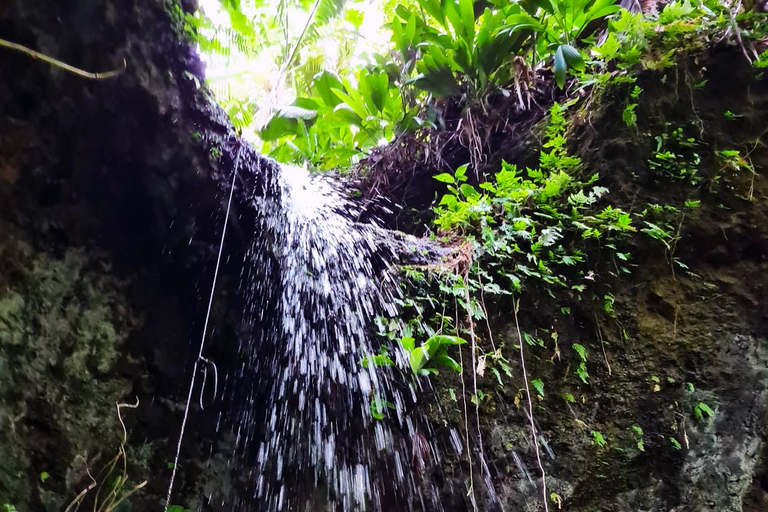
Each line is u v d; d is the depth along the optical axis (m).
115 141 1.77
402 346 1.96
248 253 2.14
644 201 2.10
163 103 1.78
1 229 1.68
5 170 1.65
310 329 2.25
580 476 1.89
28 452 1.75
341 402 2.07
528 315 2.07
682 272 2.05
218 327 2.09
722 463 1.87
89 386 1.84
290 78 3.59
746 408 1.90
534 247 2.05
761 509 1.84
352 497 1.95
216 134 2.00
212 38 2.07
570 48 2.34
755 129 2.12
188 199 1.94
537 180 2.30
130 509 1.84
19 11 1.52
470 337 2.03
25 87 1.60
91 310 1.85
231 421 2.10
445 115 2.92
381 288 2.18
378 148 2.99
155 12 1.74
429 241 2.37
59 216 1.77
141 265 1.95
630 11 2.56
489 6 2.84
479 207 2.20
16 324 1.73
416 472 1.91
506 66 2.65
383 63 3.05
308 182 2.82
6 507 1.68
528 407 1.95
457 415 1.92
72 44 1.60
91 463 1.81
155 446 1.93
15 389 1.73
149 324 1.97
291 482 2.03
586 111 2.30
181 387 2.01
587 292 2.06
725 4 2.30
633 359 1.98
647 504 1.86
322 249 2.43
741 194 2.07
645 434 1.91
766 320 1.96
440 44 2.73
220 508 1.99
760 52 2.16
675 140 2.13
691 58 2.19
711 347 1.95
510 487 1.87
